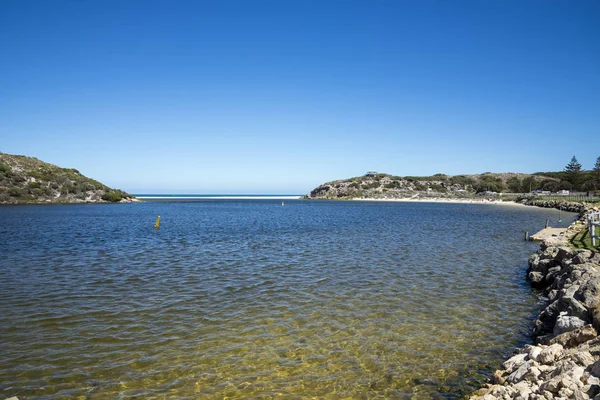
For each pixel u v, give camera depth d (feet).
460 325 48.73
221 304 56.65
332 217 267.59
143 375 35.50
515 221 220.64
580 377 25.18
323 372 36.35
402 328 47.52
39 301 57.26
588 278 48.06
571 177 605.73
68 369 36.47
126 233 154.81
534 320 50.72
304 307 55.47
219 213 328.49
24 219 232.73
